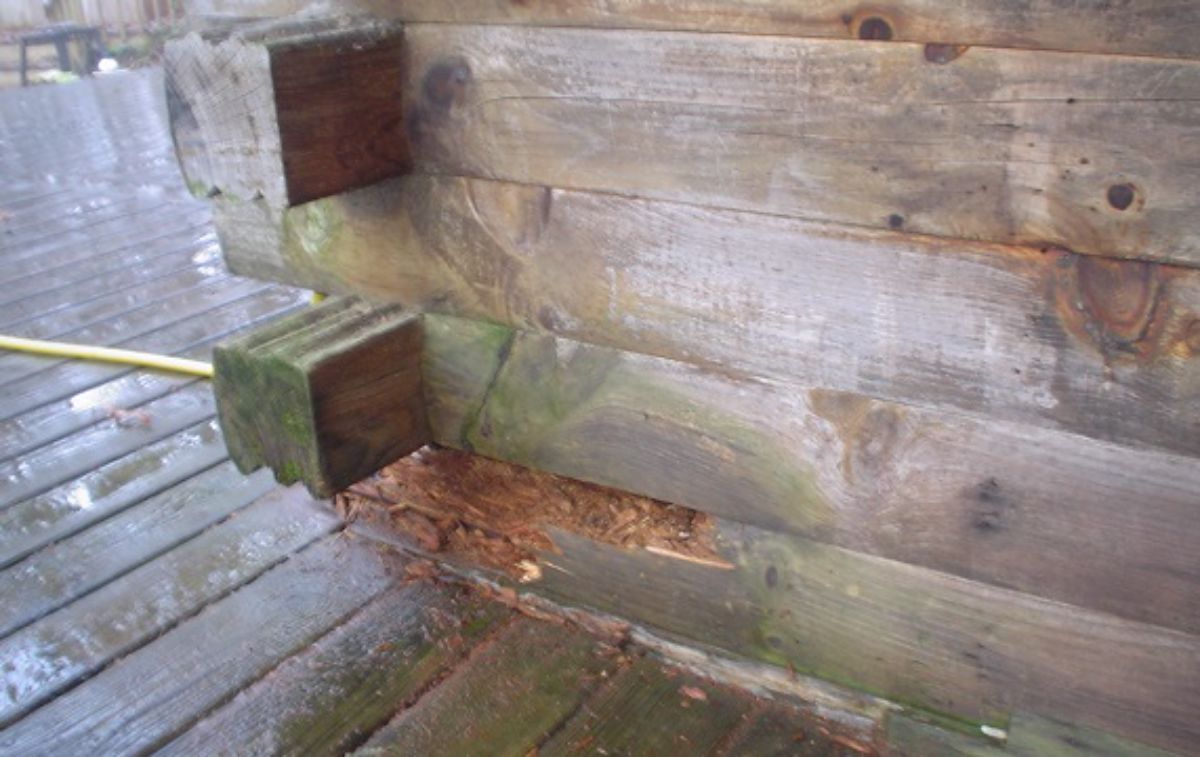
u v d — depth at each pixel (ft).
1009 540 4.92
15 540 7.39
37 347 10.25
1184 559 4.56
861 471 5.20
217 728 5.73
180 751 5.59
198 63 5.48
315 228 6.73
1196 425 4.35
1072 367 4.54
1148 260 4.25
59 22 27.40
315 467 6.07
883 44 4.47
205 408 9.22
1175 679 4.76
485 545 6.84
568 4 5.16
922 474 5.04
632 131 5.26
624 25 5.06
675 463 5.80
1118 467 4.57
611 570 6.28
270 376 6.01
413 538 7.11
